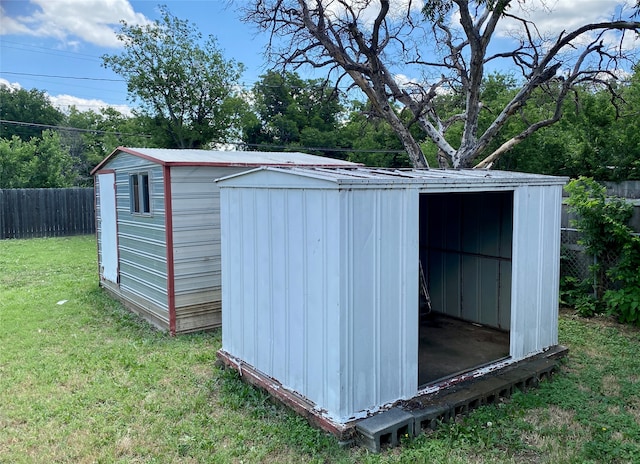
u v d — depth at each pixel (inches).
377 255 130.6
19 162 889.5
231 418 143.9
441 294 254.2
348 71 413.1
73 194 682.8
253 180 157.2
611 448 120.3
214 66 1063.0
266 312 155.7
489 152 550.9
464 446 122.0
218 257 247.4
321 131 1093.8
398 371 136.0
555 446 123.1
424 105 414.3
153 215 245.9
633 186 457.4
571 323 235.8
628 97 485.4
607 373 172.6
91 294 318.7
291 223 140.9
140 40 1002.7
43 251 510.9
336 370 125.5
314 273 132.3
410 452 118.6
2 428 141.2
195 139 1067.3
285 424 136.8
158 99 1045.8
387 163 1015.6
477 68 378.0
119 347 213.3
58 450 128.1
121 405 154.8
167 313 237.1
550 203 181.2
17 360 197.0
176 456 124.1
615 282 244.5
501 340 207.0
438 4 347.9
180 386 169.6
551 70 366.3
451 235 245.9
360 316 127.6
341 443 122.1
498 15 353.1
